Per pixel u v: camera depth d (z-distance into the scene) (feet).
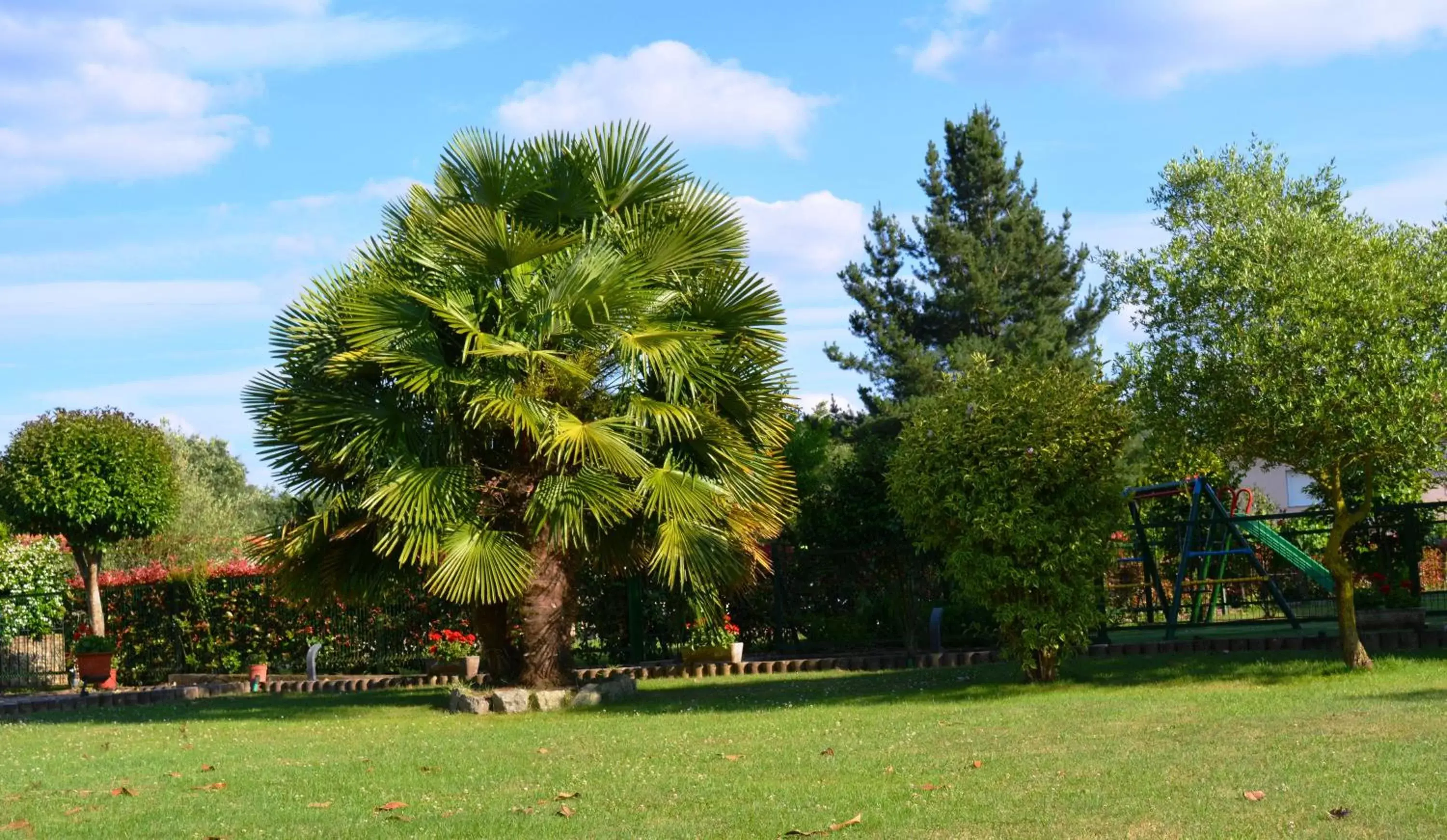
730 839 17.29
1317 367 32.14
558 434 36.06
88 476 58.65
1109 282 37.11
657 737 29.22
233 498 151.94
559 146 39.68
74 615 64.34
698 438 39.34
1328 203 36.22
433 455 38.58
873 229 112.98
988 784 20.39
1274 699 29.68
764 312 40.63
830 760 23.97
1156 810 17.62
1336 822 16.37
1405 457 33.14
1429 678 31.86
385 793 22.63
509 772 24.63
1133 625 49.85
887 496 42.50
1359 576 46.14
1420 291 32.35
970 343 101.45
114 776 26.11
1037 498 36.42
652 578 48.91
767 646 54.65
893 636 53.21
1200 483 44.27
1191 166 37.04
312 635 58.23
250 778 25.09
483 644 43.55
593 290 37.29
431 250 38.86
